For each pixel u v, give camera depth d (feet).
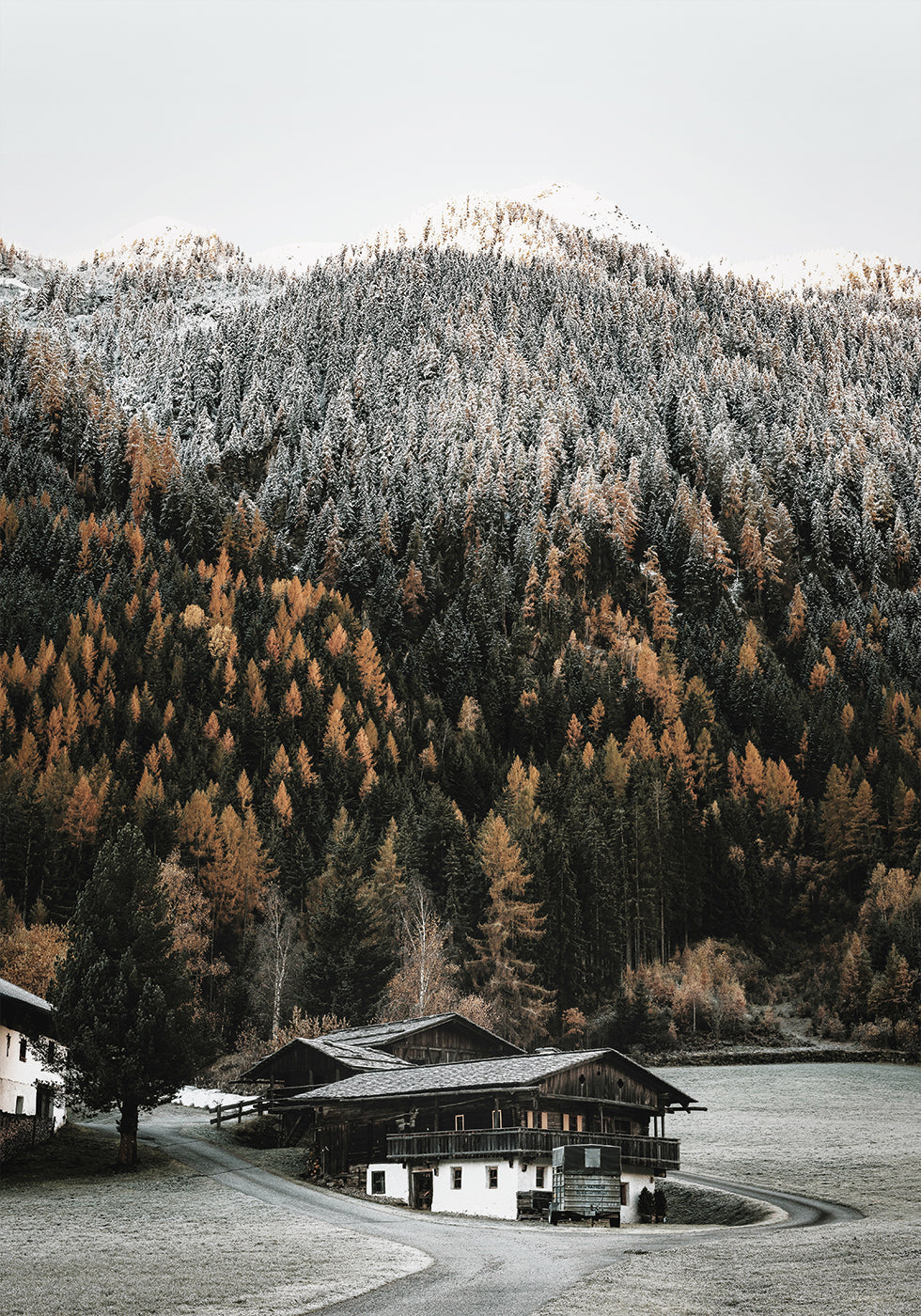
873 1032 392.68
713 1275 110.11
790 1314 92.07
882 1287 101.30
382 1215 164.55
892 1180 197.16
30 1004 201.98
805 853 508.12
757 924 472.44
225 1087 298.76
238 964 359.87
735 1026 407.85
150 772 447.83
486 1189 181.98
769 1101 298.56
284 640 585.22
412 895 374.43
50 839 382.63
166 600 618.85
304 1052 231.50
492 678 620.90
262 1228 143.95
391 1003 309.63
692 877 471.62
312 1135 225.56
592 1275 111.55
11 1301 101.19
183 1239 134.10
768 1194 187.42
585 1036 389.19
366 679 568.82
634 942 444.96
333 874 364.38
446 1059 240.12
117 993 191.62
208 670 549.13
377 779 460.14
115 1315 96.22
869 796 501.56
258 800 451.94
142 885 204.44
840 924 474.90
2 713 466.29
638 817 468.34
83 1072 192.13
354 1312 96.37
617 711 589.73
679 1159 225.15
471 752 524.52
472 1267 118.42
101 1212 153.79
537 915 396.57
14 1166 189.98
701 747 546.67
